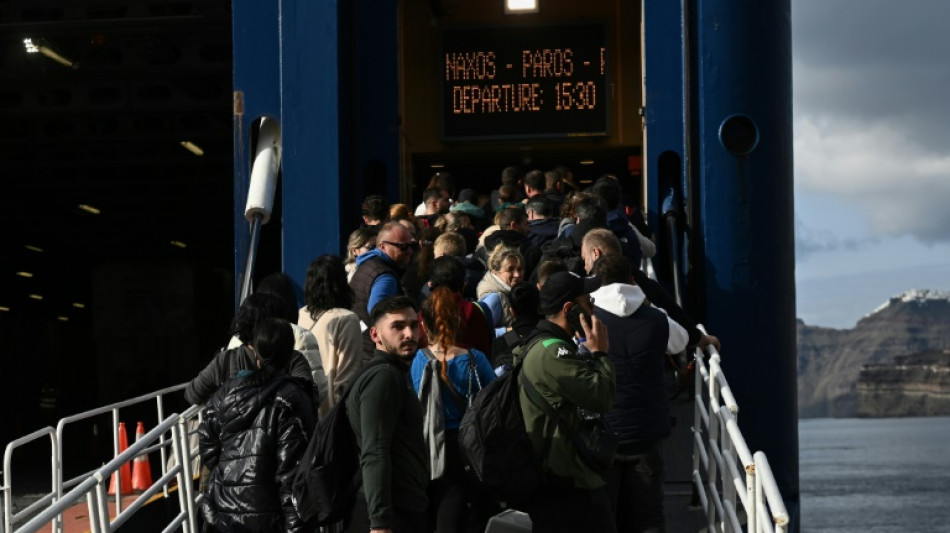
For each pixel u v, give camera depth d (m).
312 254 11.55
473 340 6.90
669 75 11.81
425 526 5.59
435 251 8.36
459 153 16.00
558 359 5.34
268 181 11.68
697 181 11.39
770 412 10.97
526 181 10.27
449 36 15.88
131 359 45.56
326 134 11.62
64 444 37.00
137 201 33.75
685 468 8.68
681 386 9.47
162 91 23.94
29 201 34.03
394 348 5.48
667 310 7.71
